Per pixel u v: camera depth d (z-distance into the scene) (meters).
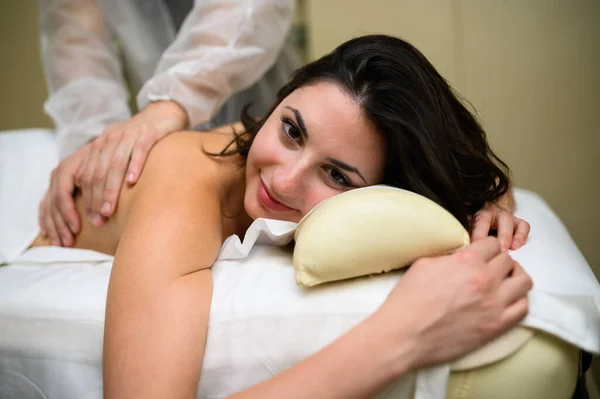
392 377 0.48
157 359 0.51
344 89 0.63
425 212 0.56
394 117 0.63
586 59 1.26
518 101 1.32
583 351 0.61
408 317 0.49
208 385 0.57
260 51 1.00
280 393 0.46
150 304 0.54
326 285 0.57
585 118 1.30
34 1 1.60
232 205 0.76
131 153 0.77
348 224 0.54
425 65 0.69
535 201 0.95
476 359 0.52
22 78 1.68
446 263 0.52
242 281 0.61
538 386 0.53
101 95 1.07
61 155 0.99
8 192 0.88
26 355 0.63
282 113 0.66
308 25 1.41
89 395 0.62
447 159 0.67
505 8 1.28
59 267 0.74
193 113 0.95
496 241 0.56
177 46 0.99
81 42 1.09
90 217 0.78
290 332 0.55
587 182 1.33
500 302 0.51
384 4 1.35
